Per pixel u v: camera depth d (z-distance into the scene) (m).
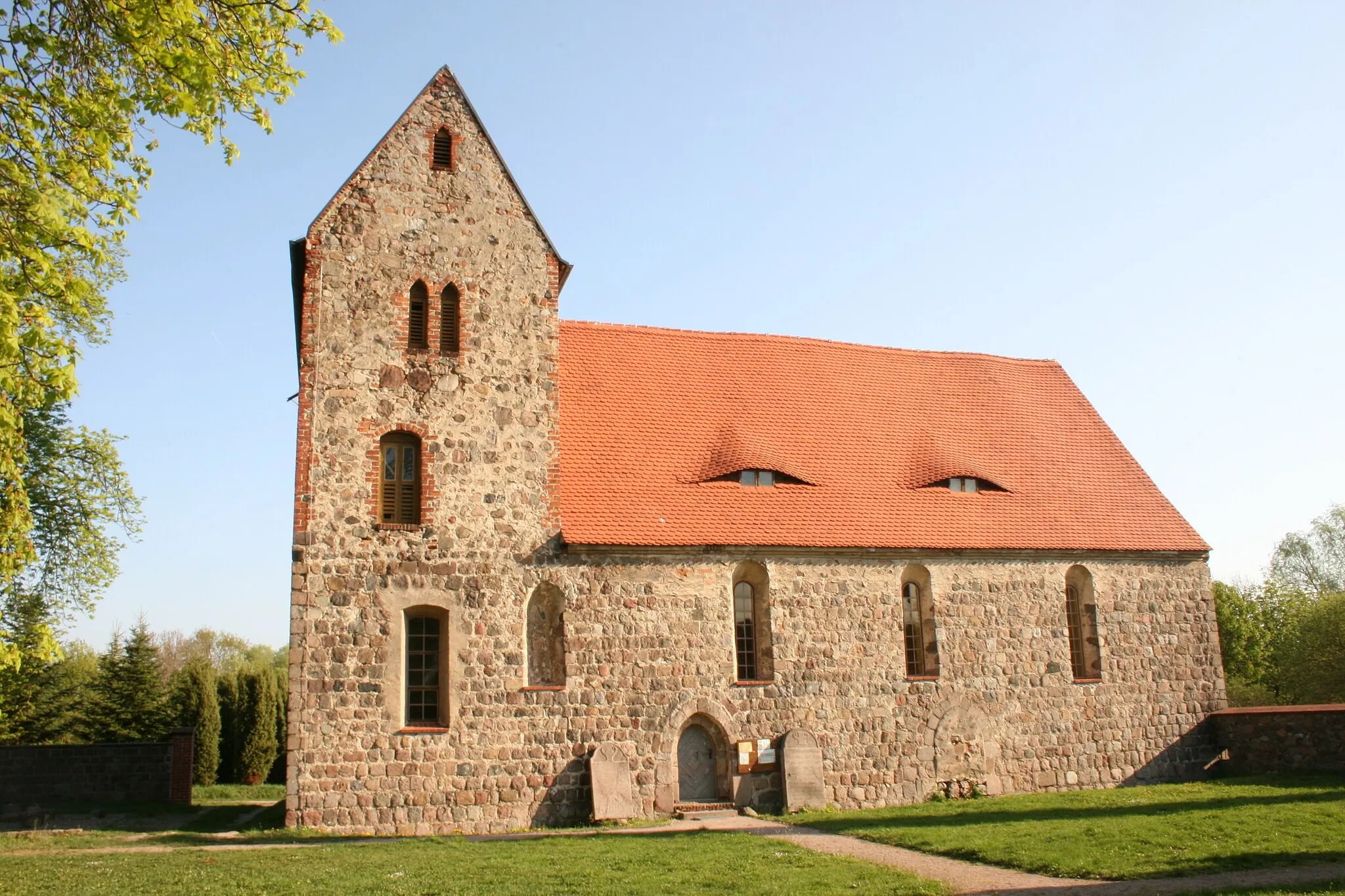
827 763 27.66
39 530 34.59
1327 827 19.98
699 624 27.30
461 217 27.81
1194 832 19.89
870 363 36.56
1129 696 31.52
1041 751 30.06
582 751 25.66
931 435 34.44
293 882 16.56
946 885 16.06
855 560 29.30
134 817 29.64
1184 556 33.28
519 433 27.03
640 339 33.88
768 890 15.55
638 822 25.20
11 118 14.23
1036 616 30.98
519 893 15.50
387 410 26.08
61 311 29.95
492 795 24.77
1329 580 70.06
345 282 26.42
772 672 27.77
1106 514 33.53
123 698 51.22
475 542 26.03
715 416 32.00
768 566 28.42
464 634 25.41
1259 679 60.00
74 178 14.78
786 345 35.94
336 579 24.80
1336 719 28.69
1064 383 39.16
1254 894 14.62
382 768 24.17
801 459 31.53
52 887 16.22
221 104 15.62
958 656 29.84
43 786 34.00
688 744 26.97
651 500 28.47
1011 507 32.53
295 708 23.94
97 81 14.88
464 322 27.20
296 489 25.00
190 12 14.25
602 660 26.33
